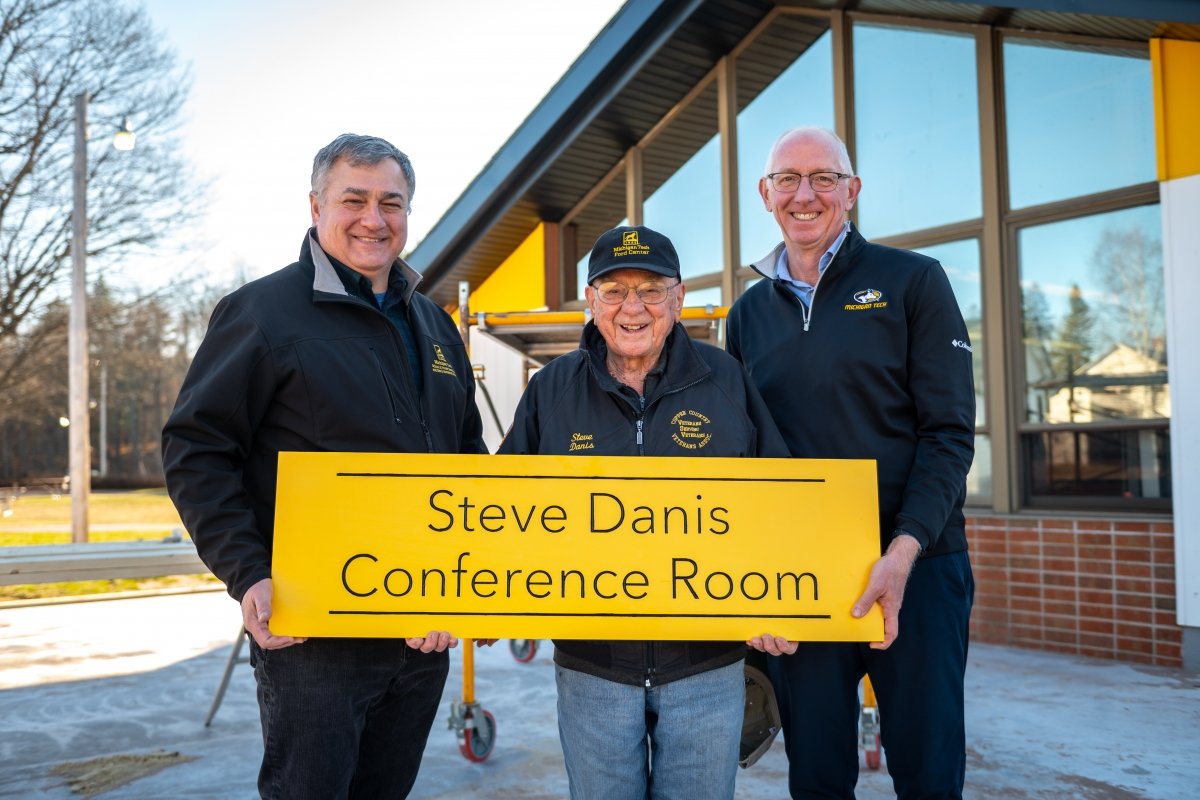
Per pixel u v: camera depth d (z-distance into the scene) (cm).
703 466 221
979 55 607
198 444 203
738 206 747
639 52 725
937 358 235
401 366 229
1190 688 470
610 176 853
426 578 215
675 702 213
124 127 1380
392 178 221
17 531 1589
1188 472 504
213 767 396
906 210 654
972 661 538
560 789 365
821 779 240
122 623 764
